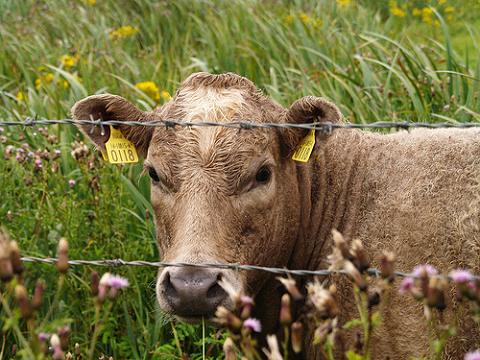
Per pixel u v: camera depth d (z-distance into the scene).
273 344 2.99
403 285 3.02
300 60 9.26
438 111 7.26
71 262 3.73
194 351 5.43
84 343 5.27
